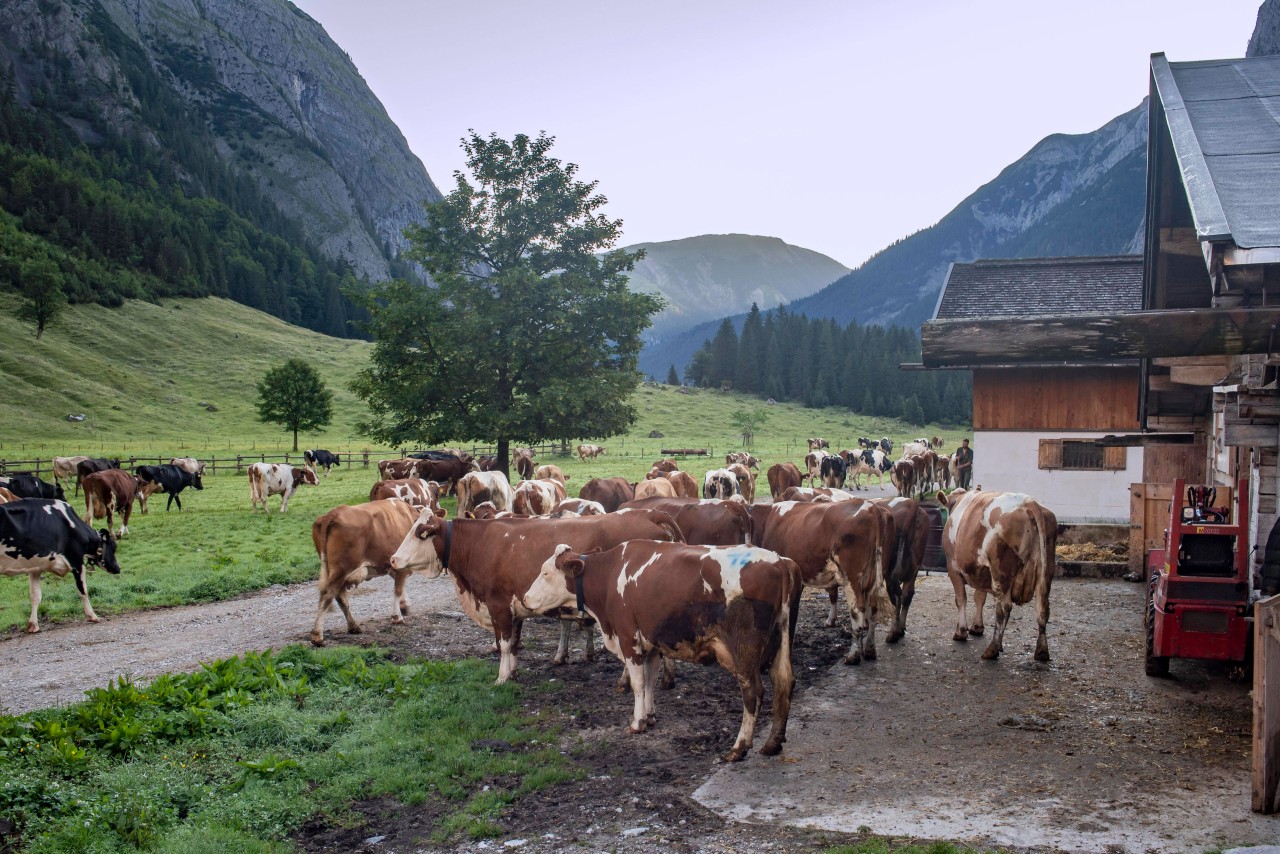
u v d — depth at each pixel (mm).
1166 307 12133
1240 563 8305
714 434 97500
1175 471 19250
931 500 31672
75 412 83500
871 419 125062
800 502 11758
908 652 10711
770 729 7996
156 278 150500
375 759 7547
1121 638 10977
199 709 8445
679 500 13094
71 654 11555
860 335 160625
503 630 9984
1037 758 7090
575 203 34375
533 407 31281
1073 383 19969
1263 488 8938
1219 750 7113
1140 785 6441
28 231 149625
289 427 72312
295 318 184125
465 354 31906
